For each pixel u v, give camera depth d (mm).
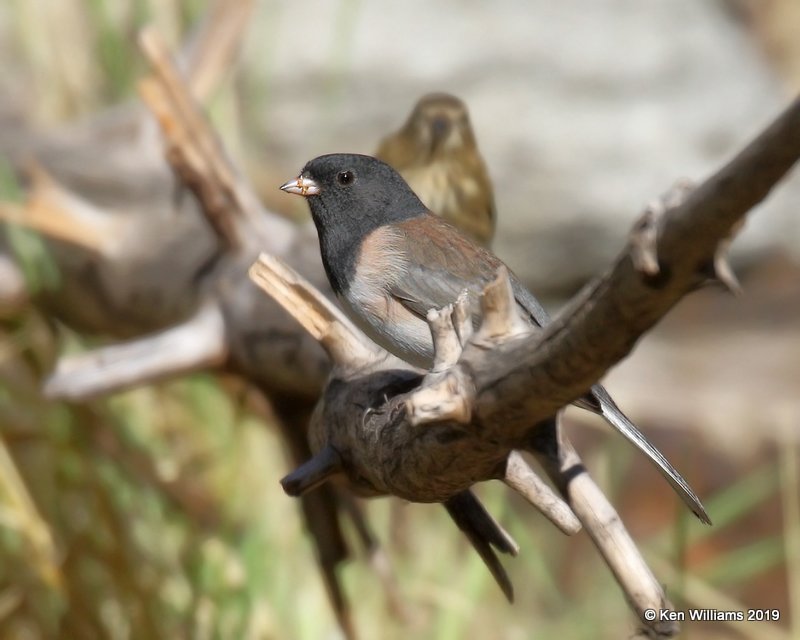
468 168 8188
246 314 6977
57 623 7953
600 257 16891
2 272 8039
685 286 3279
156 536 8180
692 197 3111
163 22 9555
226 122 9516
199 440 8656
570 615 9734
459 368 3949
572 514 4453
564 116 16781
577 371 3670
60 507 8031
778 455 13586
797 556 9469
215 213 7219
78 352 8805
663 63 17203
